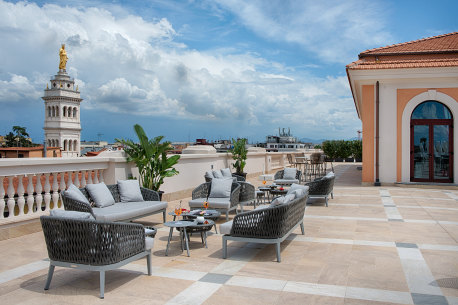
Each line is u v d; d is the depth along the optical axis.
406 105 12.89
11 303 3.30
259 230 4.52
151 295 3.46
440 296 3.38
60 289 3.64
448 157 12.62
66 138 102.81
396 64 12.59
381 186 13.02
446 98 12.52
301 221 5.81
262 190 9.13
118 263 3.56
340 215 7.57
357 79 12.88
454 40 14.74
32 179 6.39
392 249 5.00
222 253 4.92
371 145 13.21
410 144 12.97
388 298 3.35
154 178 8.74
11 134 84.06
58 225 3.56
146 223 7.01
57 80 102.19
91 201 6.29
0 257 4.75
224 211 6.95
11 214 5.79
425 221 6.88
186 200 10.26
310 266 4.30
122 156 8.31
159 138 8.48
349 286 3.65
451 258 4.57
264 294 3.46
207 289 3.60
